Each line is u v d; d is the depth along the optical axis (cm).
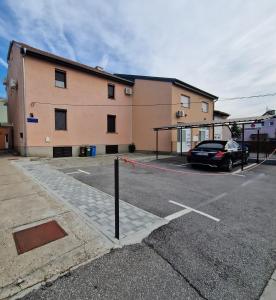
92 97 1470
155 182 646
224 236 307
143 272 225
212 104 2142
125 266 235
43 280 210
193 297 192
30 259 242
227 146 895
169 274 222
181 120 1677
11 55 1502
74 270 227
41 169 816
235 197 501
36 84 1187
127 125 1730
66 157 1292
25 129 1161
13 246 268
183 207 428
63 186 566
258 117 946
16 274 217
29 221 343
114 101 1622
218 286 206
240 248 275
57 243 277
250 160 1245
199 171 854
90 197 477
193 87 1770
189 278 217
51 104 1253
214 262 245
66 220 349
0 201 437
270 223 354
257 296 195
